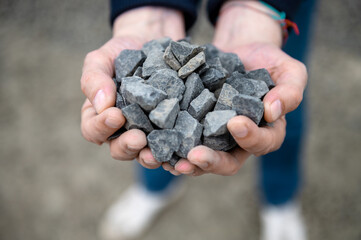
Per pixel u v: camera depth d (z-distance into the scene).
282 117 0.30
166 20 0.37
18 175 0.52
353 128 0.55
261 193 0.50
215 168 0.27
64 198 0.51
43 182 0.52
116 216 0.50
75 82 0.60
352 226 0.48
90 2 0.68
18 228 0.48
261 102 0.27
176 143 0.27
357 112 0.57
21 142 0.55
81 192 0.51
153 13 0.37
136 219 0.49
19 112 0.57
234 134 0.26
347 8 0.64
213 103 0.29
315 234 0.49
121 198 0.51
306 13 0.38
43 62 0.62
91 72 0.28
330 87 0.59
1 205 0.50
